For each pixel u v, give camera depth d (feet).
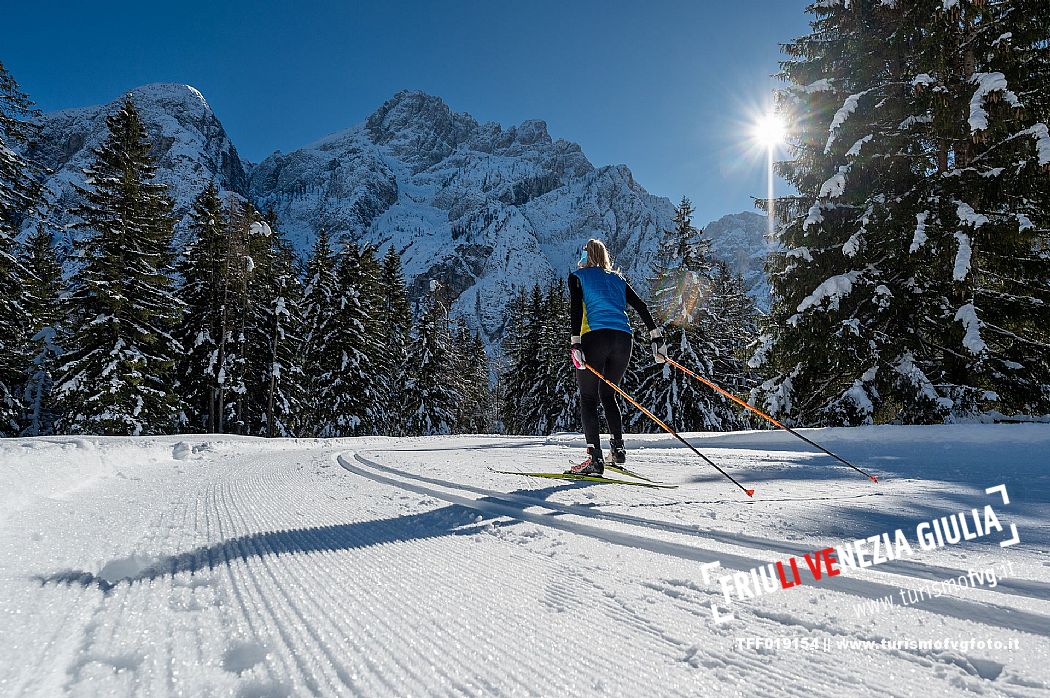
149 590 4.18
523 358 151.64
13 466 9.20
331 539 6.01
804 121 42.73
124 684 2.64
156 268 70.23
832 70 42.57
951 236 32.01
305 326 105.50
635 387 94.32
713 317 94.89
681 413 84.23
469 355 189.78
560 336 132.26
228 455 25.11
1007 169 31.22
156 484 11.94
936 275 33.76
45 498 8.82
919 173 36.11
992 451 15.38
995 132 32.65
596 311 12.30
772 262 41.98
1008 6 34.19
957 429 18.33
